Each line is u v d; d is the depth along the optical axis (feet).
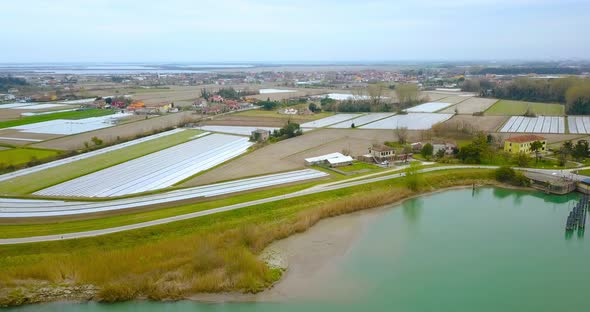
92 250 193.77
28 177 312.71
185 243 196.03
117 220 224.53
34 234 205.46
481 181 304.91
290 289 168.45
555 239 213.25
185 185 289.74
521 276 175.73
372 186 285.43
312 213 237.66
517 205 264.11
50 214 234.58
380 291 165.68
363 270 182.19
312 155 377.71
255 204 246.88
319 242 210.79
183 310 156.56
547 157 357.20
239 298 163.02
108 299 161.79
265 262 188.85
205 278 170.50
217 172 323.16
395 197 271.90
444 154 367.86
